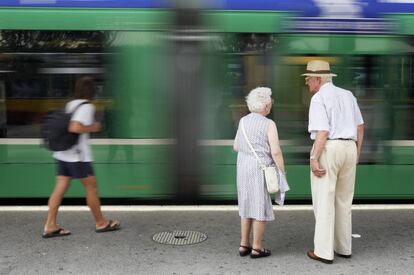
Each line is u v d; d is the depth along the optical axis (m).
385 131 6.68
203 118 6.58
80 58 6.52
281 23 6.47
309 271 5.01
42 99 6.56
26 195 6.66
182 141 6.59
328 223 5.14
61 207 7.07
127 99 6.54
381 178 6.73
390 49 6.56
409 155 6.72
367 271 5.01
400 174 6.74
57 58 6.52
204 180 6.64
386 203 7.49
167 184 6.64
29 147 6.60
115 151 6.59
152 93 6.54
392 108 6.65
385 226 6.41
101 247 5.66
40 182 6.64
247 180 5.15
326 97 5.01
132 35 6.48
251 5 6.48
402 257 5.37
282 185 5.09
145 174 6.62
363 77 6.58
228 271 5.02
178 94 6.54
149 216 6.76
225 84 6.55
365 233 6.14
